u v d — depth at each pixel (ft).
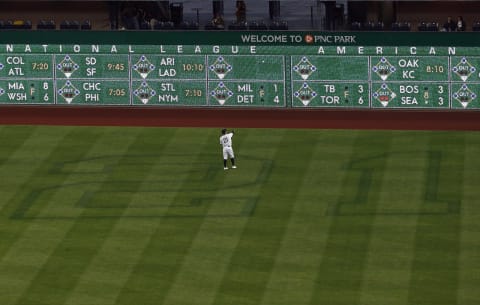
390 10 487.20
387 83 476.54
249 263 373.40
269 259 375.25
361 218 399.03
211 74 483.92
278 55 479.00
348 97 480.23
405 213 401.49
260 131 468.34
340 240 385.70
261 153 449.06
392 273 365.61
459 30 472.85
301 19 497.05
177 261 375.45
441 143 453.58
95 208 410.31
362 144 454.40
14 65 492.54
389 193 415.44
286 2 501.97
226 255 378.12
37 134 470.80
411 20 490.90
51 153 453.17
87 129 474.90
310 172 432.66
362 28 474.08
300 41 476.13
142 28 485.97
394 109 479.41
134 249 383.24
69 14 506.48
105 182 428.97
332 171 432.66
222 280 363.97
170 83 487.20
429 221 395.75
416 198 411.13
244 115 481.46
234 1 512.63
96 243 387.34
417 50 471.62
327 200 411.75
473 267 367.66
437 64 472.44
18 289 361.51
